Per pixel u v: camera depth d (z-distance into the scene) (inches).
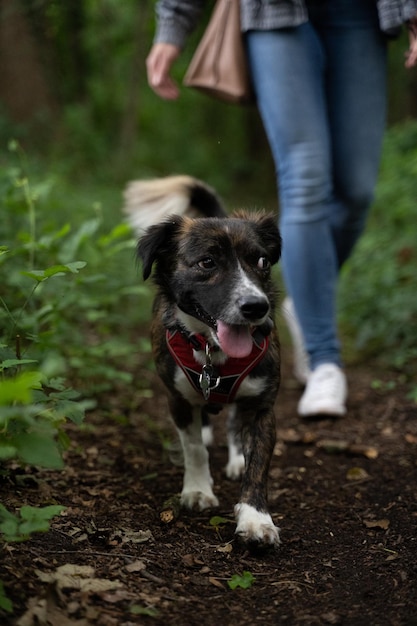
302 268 174.2
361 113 174.7
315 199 169.5
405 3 158.4
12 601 83.9
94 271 179.2
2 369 102.0
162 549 106.7
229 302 118.2
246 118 808.3
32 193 175.6
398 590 97.7
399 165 335.3
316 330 179.2
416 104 537.0
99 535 107.8
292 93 165.2
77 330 188.1
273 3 161.5
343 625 89.0
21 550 96.3
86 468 137.2
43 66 423.5
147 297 252.1
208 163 778.8
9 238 184.5
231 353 116.9
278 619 90.1
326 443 157.5
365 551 110.8
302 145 166.9
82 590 89.2
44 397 99.7
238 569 103.9
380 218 333.4
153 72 180.7
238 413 133.6
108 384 175.2
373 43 172.6
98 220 165.5
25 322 140.4
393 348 227.9
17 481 119.8
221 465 153.4
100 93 646.5
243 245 124.9
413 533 116.0
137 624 84.7
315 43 168.1
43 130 424.8
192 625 86.6
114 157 532.7
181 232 130.7
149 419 170.2
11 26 382.6
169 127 795.4
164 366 131.4
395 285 256.2
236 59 173.6
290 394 197.8
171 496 131.2
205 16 437.7
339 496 133.9
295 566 106.1
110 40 599.5
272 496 133.7
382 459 151.6
